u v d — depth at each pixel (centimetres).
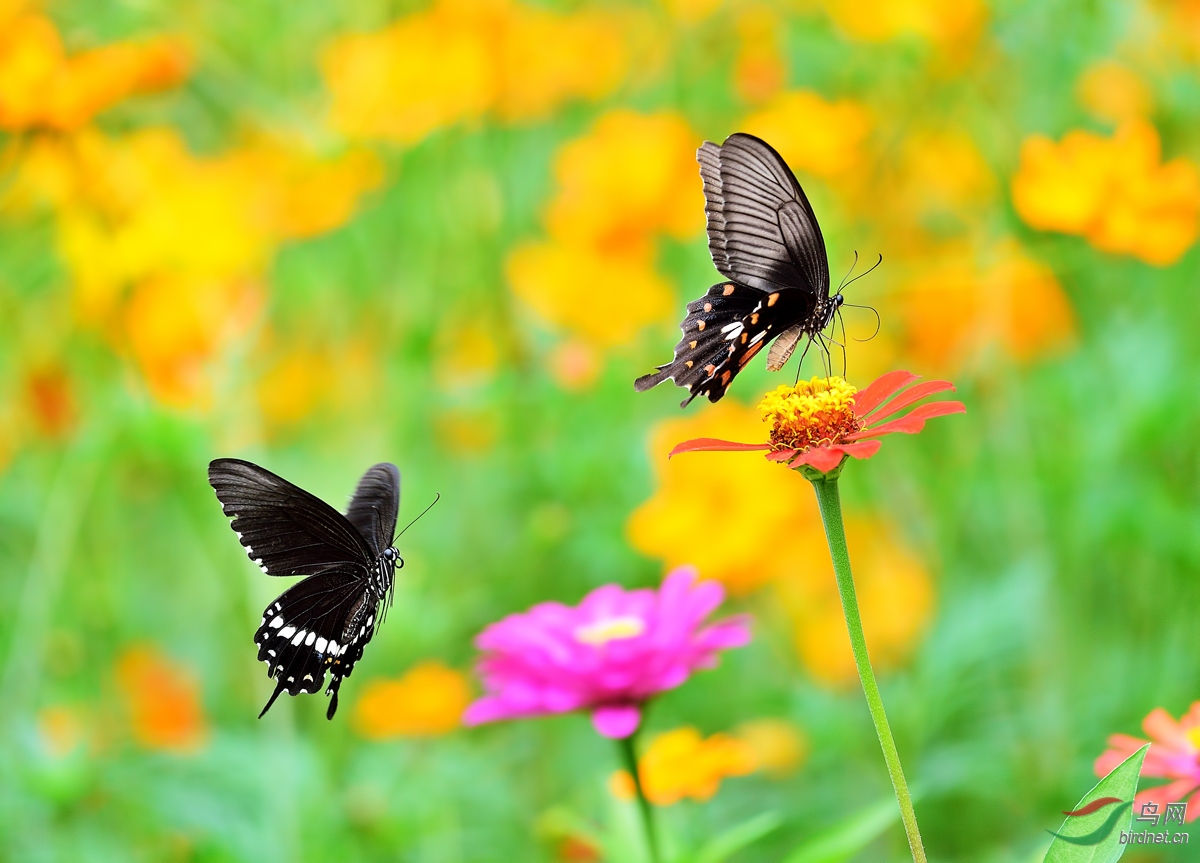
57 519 155
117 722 159
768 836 151
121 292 158
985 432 157
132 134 161
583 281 161
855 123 158
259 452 157
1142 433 152
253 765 150
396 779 152
